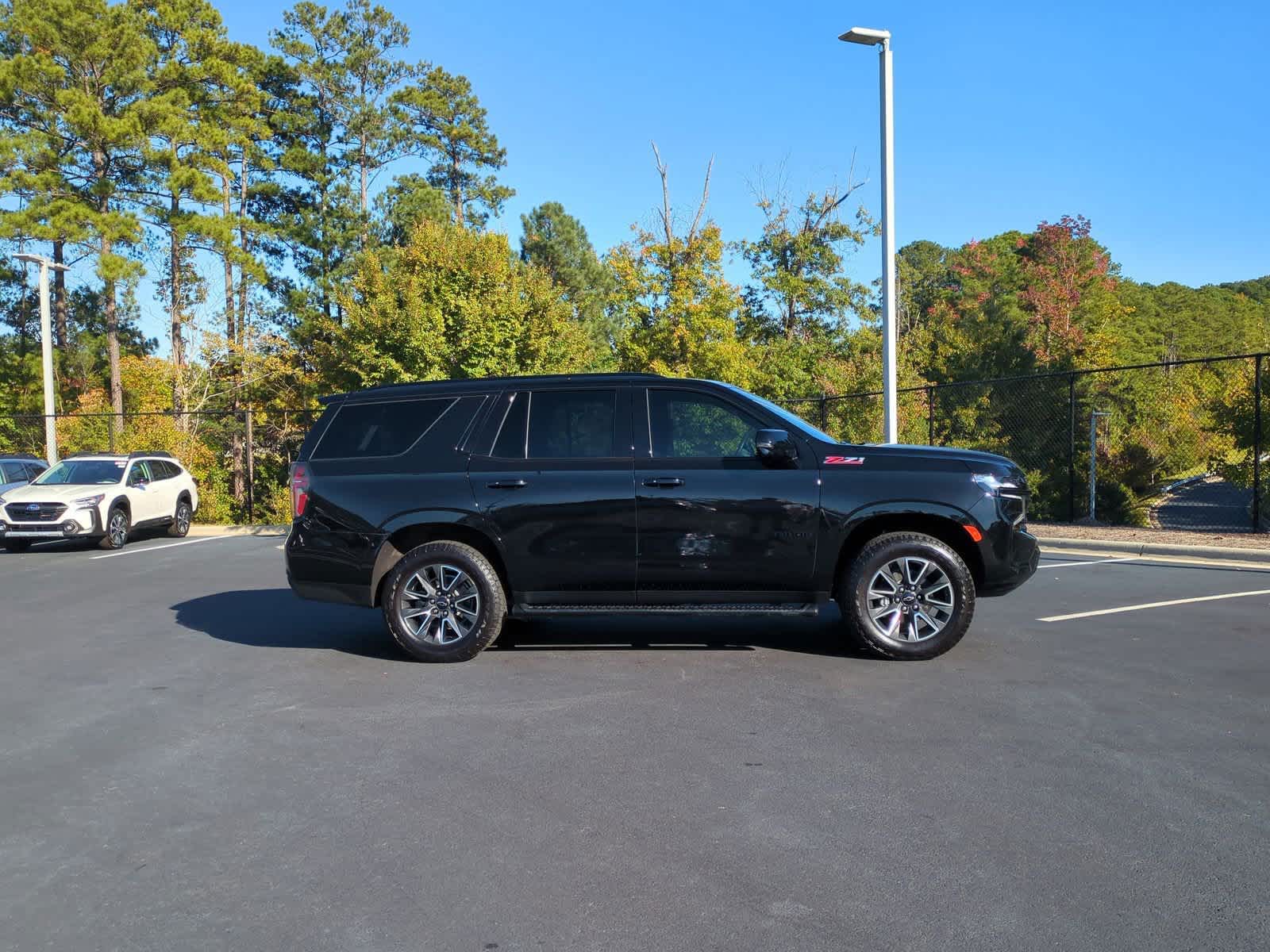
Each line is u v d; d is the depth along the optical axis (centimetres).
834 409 2259
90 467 1759
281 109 4638
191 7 3966
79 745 517
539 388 722
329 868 363
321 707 584
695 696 590
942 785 434
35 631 859
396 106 4803
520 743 505
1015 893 332
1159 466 2628
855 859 361
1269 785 429
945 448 707
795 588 682
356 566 706
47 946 310
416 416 730
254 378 3741
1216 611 836
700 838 383
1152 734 502
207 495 2697
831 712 550
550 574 694
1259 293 10888
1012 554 673
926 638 669
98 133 3394
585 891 340
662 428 704
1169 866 351
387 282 2522
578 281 5425
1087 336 4125
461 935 312
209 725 550
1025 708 552
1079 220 4238
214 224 3553
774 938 306
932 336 4100
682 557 681
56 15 3375
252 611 947
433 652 695
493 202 5294
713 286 2312
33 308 4944
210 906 335
